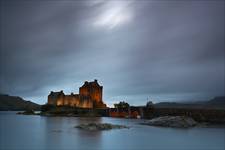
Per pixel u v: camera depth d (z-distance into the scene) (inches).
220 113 4286.4
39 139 1790.1
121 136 2097.7
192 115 4490.7
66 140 1748.3
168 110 4911.4
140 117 5364.2
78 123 3346.5
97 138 1895.9
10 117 5103.3
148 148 1571.1
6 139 1788.9
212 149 1589.6
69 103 6136.8
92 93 6451.8
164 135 2272.4
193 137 2166.6
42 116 5585.6
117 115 5748.0
